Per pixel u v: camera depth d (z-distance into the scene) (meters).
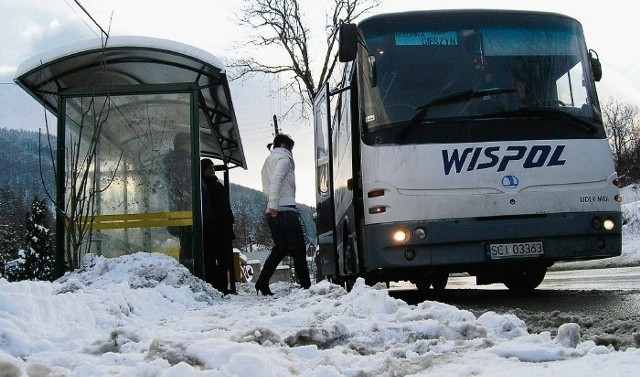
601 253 8.17
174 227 10.48
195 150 10.45
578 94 8.73
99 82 11.22
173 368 2.99
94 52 10.12
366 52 8.76
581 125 8.43
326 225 11.95
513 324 4.50
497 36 8.87
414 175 8.09
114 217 10.46
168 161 10.57
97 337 4.58
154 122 10.62
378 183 8.16
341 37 8.69
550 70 8.76
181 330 5.32
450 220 7.98
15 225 39.38
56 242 10.17
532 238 8.00
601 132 8.54
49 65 10.21
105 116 10.46
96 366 3.46
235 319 6.09
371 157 8.29
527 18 9.05
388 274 8.84
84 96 10.47
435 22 8.90
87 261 9.63
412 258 7.98
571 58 8.94
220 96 12.05
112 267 9.13
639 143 64.12
